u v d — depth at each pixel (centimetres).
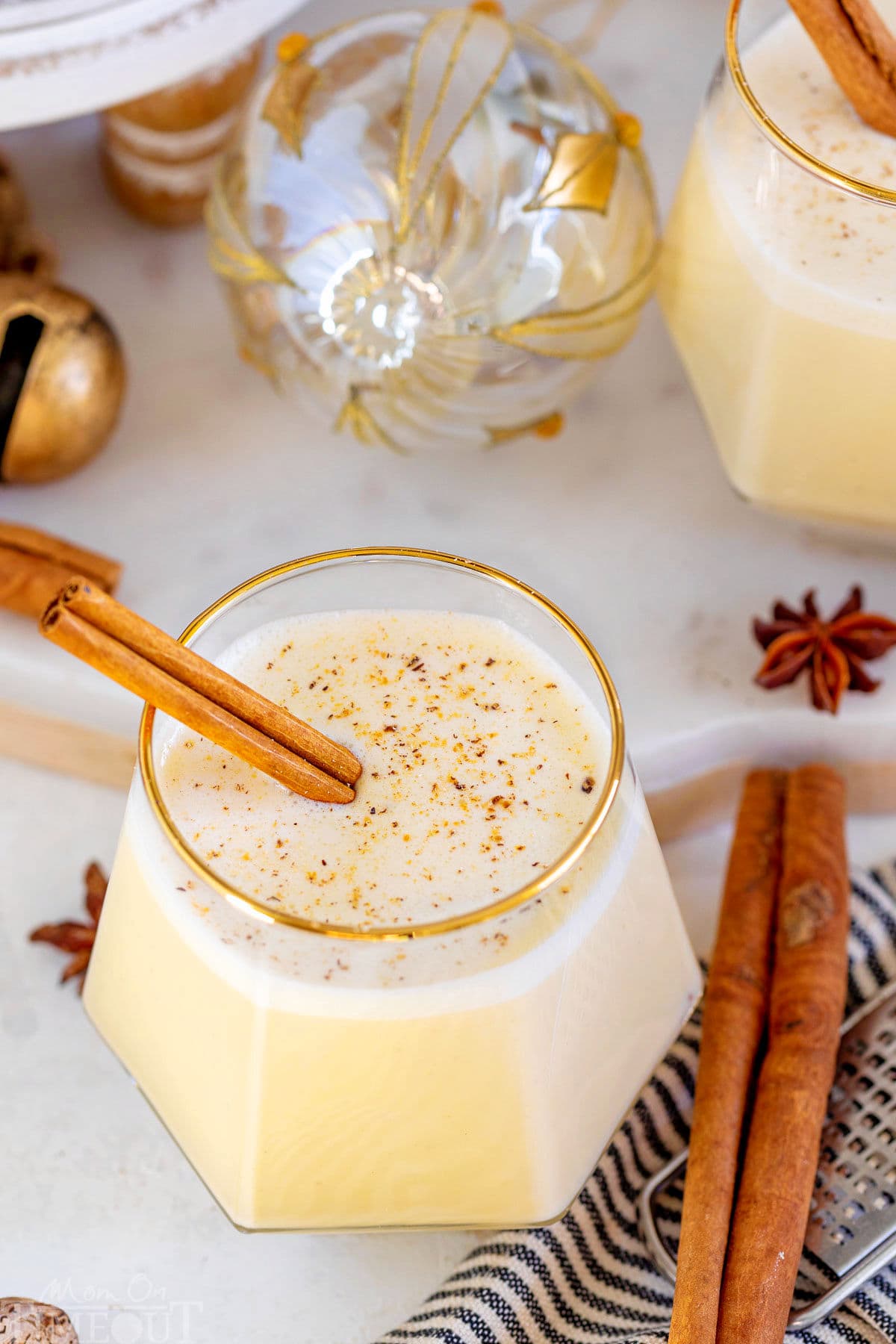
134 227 60
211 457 56
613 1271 47
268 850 42
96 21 49
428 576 44
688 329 53
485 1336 45
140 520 55
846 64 48
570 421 57
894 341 48
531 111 50
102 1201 48
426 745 43
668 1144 48
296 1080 42
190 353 58
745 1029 48
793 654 52
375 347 50
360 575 44
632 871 43
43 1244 47
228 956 41
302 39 51
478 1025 41
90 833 53
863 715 52
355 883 42
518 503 55
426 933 40
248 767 43
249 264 51
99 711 52
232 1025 42
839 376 49
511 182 50
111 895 44
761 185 48
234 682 41
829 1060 47
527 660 44
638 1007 45
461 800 42
